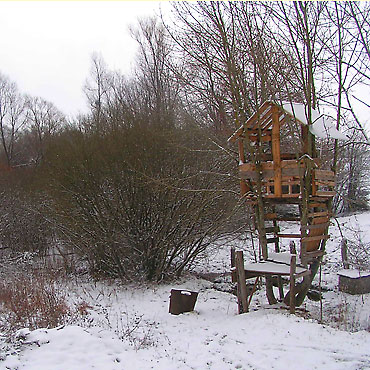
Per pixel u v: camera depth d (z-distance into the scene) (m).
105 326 7.49
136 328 7.43
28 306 7.92
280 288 9.17
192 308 8.74
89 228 12.64
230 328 7.00
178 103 14.41
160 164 11.99
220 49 10.55
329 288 10.85
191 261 13.38
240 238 14.33
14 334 6.11
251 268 8.01
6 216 16.94
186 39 11.46
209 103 12.22
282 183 7.95
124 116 13.23
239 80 10.05
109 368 5.10
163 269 12.50
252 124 8.61
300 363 5.20
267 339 6.15
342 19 6.99
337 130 8.20
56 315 7.48
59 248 14.98
